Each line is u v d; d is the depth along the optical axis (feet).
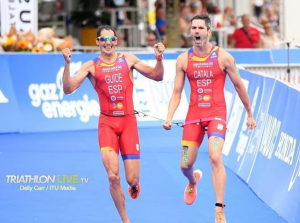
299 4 113.70
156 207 55.11
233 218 51.11
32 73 90.94
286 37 113.91
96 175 66.80
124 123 46.96
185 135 48.03
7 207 55.06
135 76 94.58
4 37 97.50
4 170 68.59
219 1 133.80
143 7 127.13
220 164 45.93
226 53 47.29
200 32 46.52
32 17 100.89
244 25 111.96
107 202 56.70
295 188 47.62
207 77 47.39
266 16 137.59
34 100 91.15
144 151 79.92
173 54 95.86
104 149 46.19
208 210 54.08
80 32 123.54
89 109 93.61
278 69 88.12
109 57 47.21
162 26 120.37
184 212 53.47
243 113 68.28
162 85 95.71
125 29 124.36
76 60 90.84
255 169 60.08
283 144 52.47
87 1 123.34
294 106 50.65
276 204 51.96
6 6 99.96
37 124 91.15
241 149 66.59
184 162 48.01
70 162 72.79
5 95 89.97
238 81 47.52
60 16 125.29
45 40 98.17
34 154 77.00
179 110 96.43
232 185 62.18
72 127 92.48
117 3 125.90
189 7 123.95
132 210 54.19
